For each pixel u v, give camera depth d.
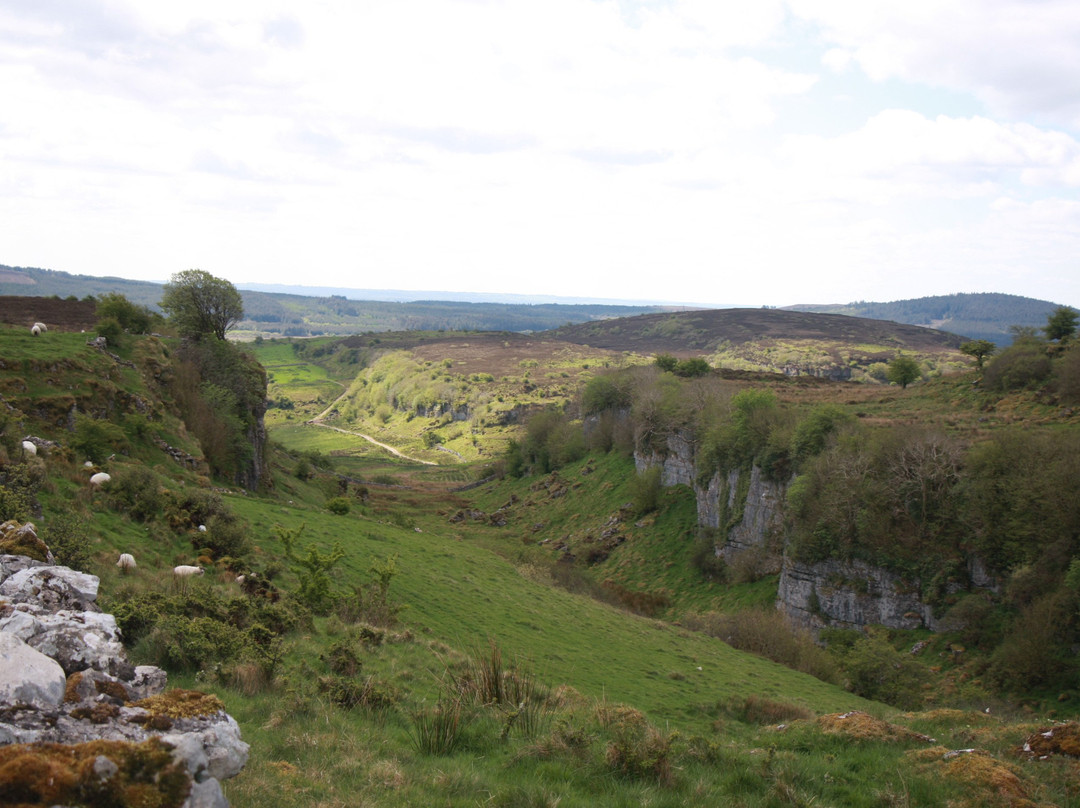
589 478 120.19
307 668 17.98
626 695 30.56
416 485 156.75
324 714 14.34
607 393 130.38
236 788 9.30
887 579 60.19
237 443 68.81
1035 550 52.72
